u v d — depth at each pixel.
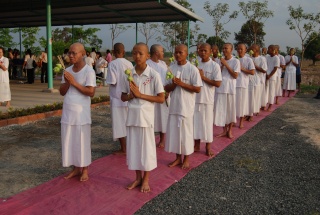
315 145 6.96
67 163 4.68
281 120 9.64
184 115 5.09
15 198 4.21
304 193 4.54
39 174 5.11
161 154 6.22
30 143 6.75
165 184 4.76
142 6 15.10
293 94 16.08
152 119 4.39
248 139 7.43
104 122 8.91
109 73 5.75
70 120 4.57
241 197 4.39
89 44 37.47
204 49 5.98
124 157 5.95
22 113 8.90
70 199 4.21
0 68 9.95
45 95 12.97
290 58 14.84
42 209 3.94
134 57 4.31
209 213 3.94
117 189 4.54
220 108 7.07
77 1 14.69
